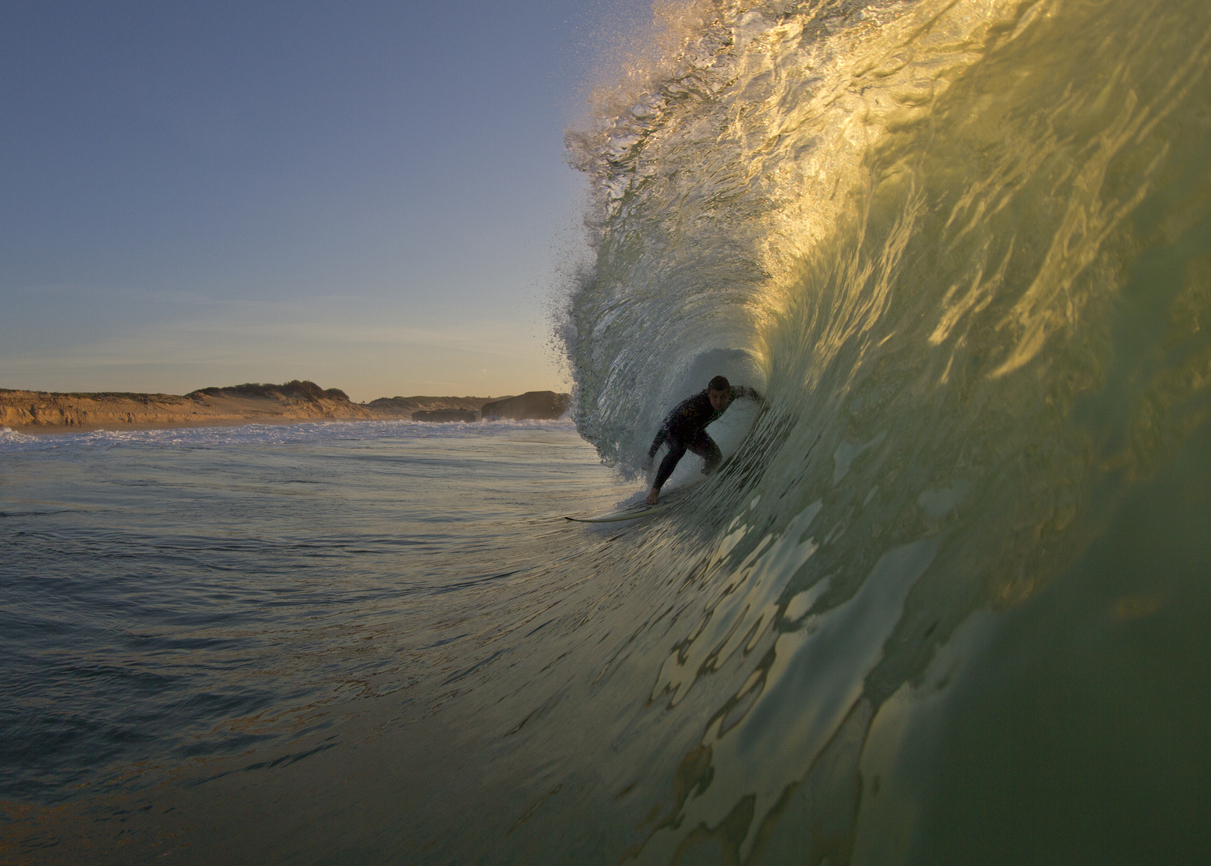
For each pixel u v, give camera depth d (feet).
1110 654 1.99
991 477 3.16
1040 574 2.46
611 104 11.67
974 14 7.15
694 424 16.39
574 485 30.68
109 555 14.93
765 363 19.56
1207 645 1.79
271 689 8.32
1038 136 4.75
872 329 6.81
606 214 14.57
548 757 4.75
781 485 7.12
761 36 9.39
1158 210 3.02
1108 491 2.41
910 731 2.41
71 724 7.45
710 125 11.18
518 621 9.70
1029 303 3.72
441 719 6.66
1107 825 1.69
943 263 5.39
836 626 3.46
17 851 5.32
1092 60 4.55
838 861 2.21
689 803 3.10
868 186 9.38
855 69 8.75
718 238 14.46
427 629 10.28
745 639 4.33
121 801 5.98
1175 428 2.33
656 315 19.43
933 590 3.00
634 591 8.53
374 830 4.79
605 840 3.33
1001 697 2.20
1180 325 2.57
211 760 6.64
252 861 4.84
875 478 4.44
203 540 16.96
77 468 33.68
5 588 12.23
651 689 4.86
